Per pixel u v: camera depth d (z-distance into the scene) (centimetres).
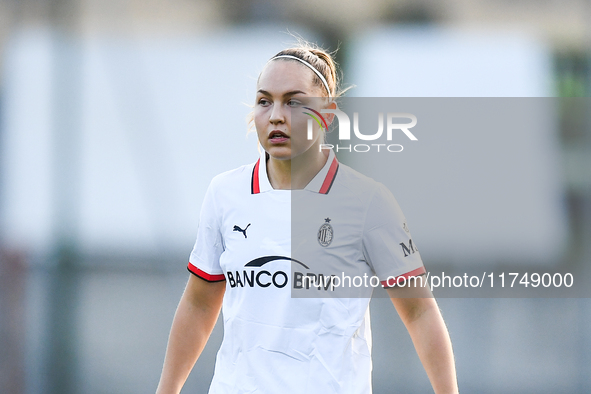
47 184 1756
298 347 556
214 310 646
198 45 1789
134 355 1591
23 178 1761
